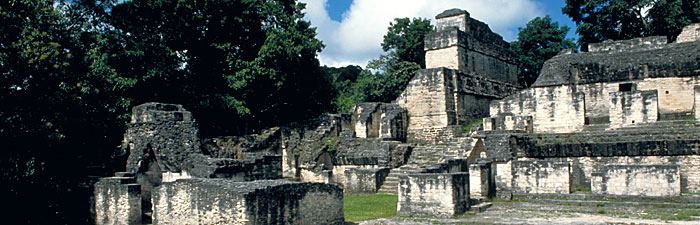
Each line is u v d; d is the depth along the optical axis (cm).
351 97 5228
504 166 2455
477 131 3072
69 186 2380
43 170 2356
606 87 3111
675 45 3102
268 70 3441
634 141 2373
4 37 2183
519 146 2662
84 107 2630
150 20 3341
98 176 2509
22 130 2220
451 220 1930
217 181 1747
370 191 2861
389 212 2200
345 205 2422
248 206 1560
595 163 2477
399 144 3119
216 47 3450
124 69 3272
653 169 2108
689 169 2253
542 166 2356
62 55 2448
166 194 1909
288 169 3462
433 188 2044
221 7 3456
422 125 3500
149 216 2292
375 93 4706
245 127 3775
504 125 3119
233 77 3428
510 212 2078
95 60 2933
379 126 3634
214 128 3728
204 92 3494
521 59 4897
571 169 2531
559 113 3067
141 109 2556
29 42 2222
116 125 2814
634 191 2141
